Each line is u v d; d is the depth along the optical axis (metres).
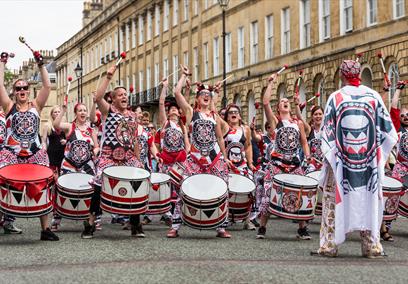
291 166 11.72
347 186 9.06
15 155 10.64
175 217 11.70
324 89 33.16
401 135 12.51
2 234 11.90
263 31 40.28
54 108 15.69
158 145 16.38
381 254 9.09
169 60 57.72
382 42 28.38
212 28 48.00
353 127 9.05
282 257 9.06
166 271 7.62
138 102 64.12
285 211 11.10
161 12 59.91
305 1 35.78
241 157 13.45
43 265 8.32
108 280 7.12
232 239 11.41
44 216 10.93
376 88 28.67
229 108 13.56
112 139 11.28
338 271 7.66
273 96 38.53
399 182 11.66
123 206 10.88
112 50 74.94
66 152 13.47
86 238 11.37
